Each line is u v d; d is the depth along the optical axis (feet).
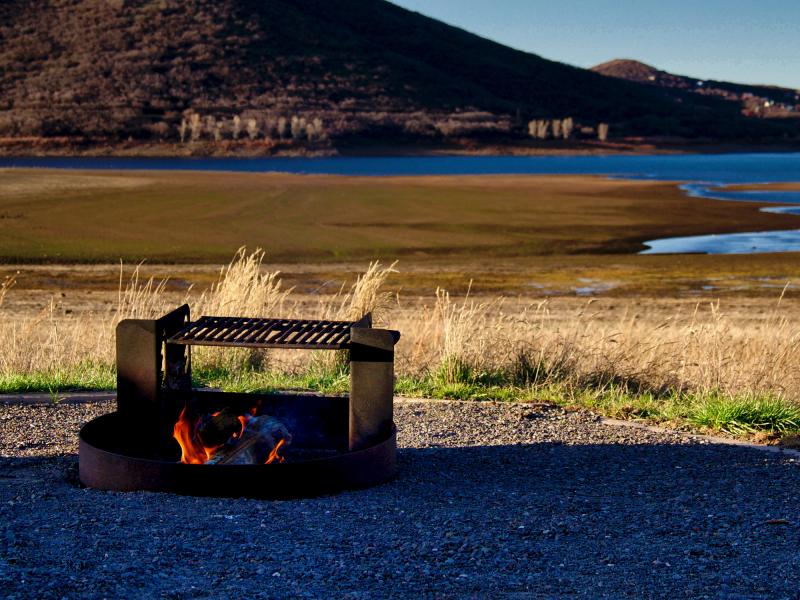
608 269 98.99
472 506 16.14
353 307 35.04
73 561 12.54
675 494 17.13
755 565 13.16
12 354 31.71
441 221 145.48
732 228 141.49
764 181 288.30
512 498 16.72
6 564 12.24
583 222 147.23
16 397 25.88
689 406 26.17
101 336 34.24
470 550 13.60
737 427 23.04
